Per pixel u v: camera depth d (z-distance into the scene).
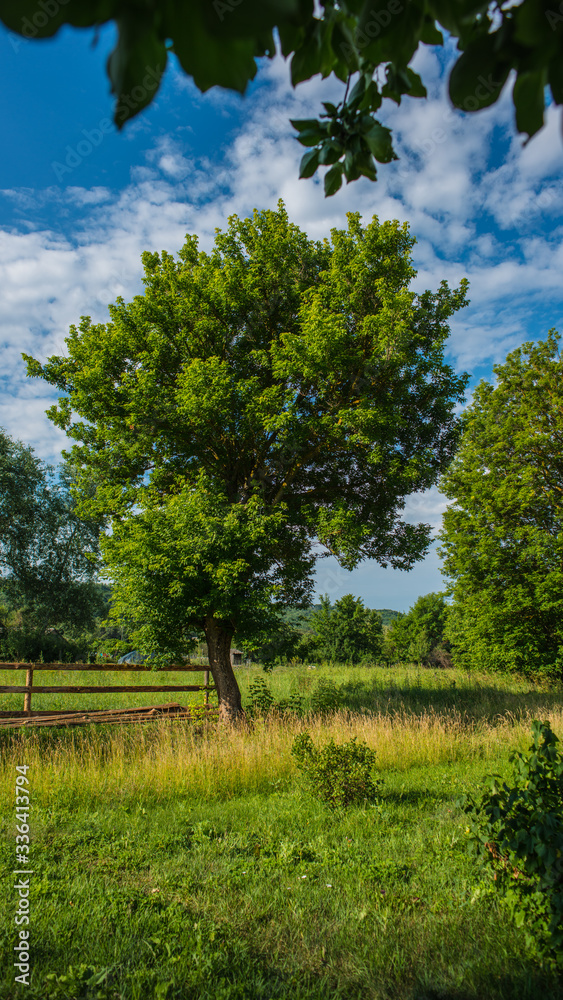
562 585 17.45
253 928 4.02
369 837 5.92
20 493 26.02
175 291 12.90
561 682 19.16
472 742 10.23
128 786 7.49
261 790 7.89
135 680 18.52
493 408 20.88
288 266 12.95
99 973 3.12
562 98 0.80
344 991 3.28
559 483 19.61
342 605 36.75
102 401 12.47
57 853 5.28
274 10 0.58
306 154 1.47
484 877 4.50
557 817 3.66
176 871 4.96
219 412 11.21
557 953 3.30
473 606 19.55
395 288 11.94
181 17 0.64
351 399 11.94
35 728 10.62
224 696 12.31
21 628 26.28
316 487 13.88
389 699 15.63
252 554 11.68
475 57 0.84
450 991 3.24
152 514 11.07
